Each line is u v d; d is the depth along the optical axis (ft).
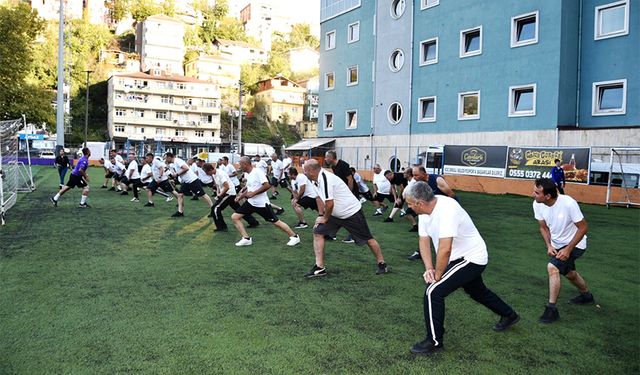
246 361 11.93
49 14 302.45
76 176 43.47
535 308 16.62
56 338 13.15
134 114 234.79
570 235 15.75
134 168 50.37
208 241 28.27
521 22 74.74
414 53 92.38
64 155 61.98
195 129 247.09
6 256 23.22
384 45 99.55
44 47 222.48
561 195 15.75
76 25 282.15
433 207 12.69
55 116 121.80
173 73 282.15
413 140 92.68
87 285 18.43
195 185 39.01
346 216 20.38
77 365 11.53
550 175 58.59
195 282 19.13
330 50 116.47
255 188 26.43
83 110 247.50
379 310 16.05
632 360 12.41
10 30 108.58
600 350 13.03
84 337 13.25
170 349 12.55
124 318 14.82
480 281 13.94
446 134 86.02
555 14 68.85
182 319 14.82
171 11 359.25
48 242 26.91
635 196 51.67
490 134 78.02
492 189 65.57
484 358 12.40
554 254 15.78
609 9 67.82
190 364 11.70
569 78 69.92
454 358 12.37
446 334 14.06
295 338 13.46
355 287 18.84
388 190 42.78
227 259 23.48
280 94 286.25
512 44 74.64
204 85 248.32
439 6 86.99
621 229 36.01
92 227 32.55
